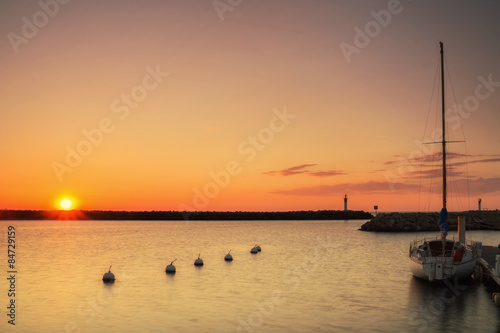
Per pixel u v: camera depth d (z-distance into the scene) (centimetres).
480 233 10312
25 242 8669
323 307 3048
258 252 6706
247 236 10238
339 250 6969
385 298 3309
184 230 12738
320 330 2533
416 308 3011
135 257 6056
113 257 6053
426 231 11412
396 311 2939
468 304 3102
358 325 2628
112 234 11094
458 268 3512
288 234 10881
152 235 10681
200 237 9944
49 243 8425
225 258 5681
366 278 4200
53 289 3684
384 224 11825
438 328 2562
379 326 2606
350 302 3189
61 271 4719
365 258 5862
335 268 4903
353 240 8925
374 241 8656
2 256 6184
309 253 6550
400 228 11662
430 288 3662
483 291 3506
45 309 3008
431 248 4009
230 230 12681
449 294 3416
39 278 4253
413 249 4091
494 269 3488
